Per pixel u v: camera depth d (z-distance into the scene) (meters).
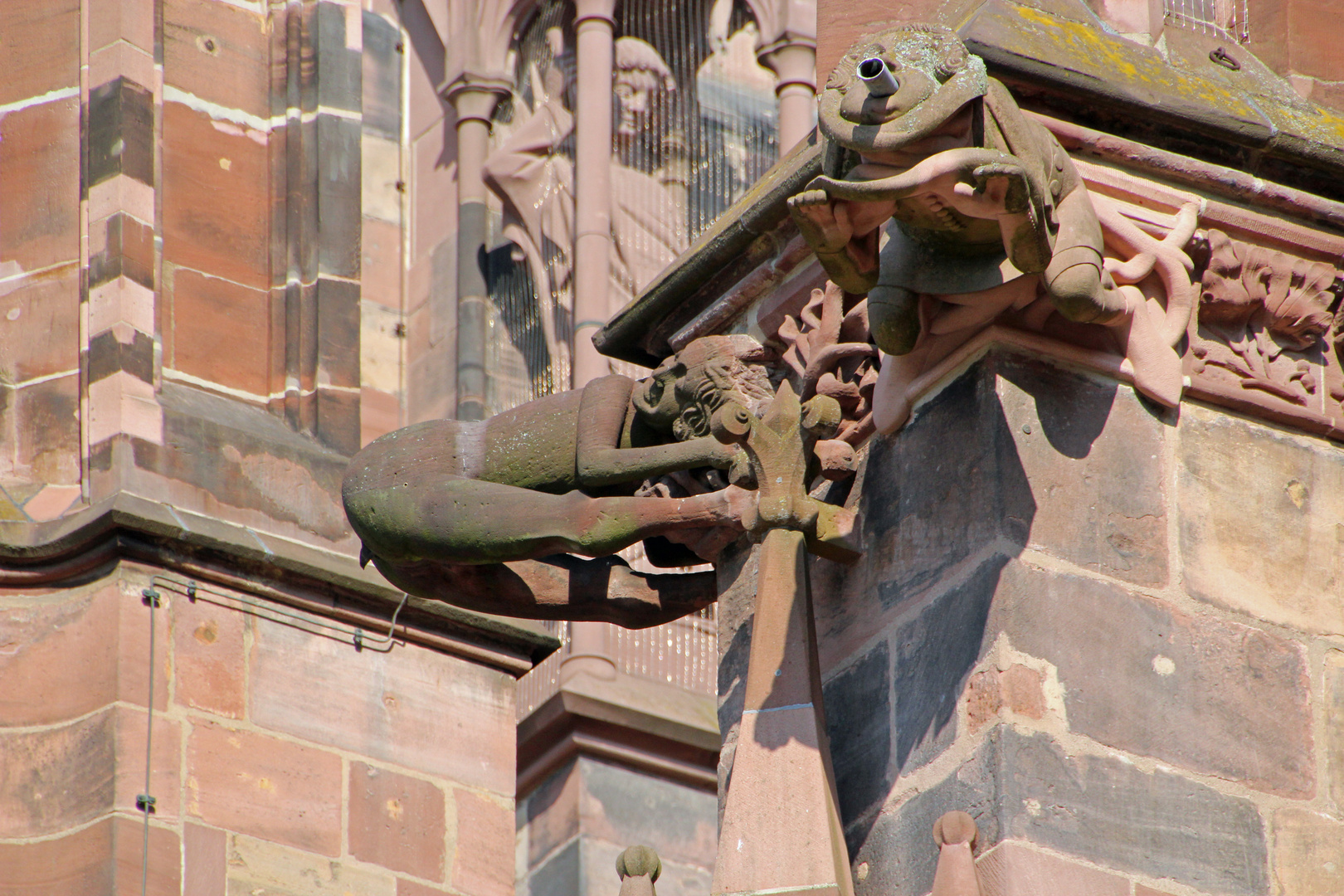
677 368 21.70
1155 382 19.88
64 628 32.34
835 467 20.39
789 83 40.84
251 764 32.25
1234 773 18.81
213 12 37.88
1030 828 18.16
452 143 40.47
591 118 39.81
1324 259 20.69
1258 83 21.45
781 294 21.66
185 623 32.66
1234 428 20.14
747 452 20.05
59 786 31.38
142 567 32.78
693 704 38.25
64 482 33.84
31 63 36.75
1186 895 18.27
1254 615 19.47
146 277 35.34
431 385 38.66
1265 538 19.80
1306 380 20.56
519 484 21.84
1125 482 19.58
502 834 33.66
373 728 33.38
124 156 35.88
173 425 34.25
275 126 37.75
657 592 21.78
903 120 18.02
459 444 22.09
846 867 18.72
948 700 18.95
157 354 35.00
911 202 18.70
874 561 20.09
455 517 21.33
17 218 35.88
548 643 35.09
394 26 41.31
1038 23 20.61
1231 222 20.48
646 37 40.97
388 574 22.05
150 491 33.47
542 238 39.69
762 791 18.91
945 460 19.72
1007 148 18.62
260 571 33.44
